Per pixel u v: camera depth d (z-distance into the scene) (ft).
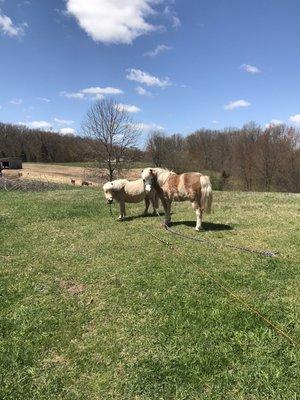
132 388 18.10
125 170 164.35
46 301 27.43
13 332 23.62
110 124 171.01
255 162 232.32
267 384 17.33
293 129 230.68
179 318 23.12
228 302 24.56
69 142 410.93
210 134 312.09
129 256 34.32
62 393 18.35
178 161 255.29
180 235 39.88
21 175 234.17
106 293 27.63
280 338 20.48
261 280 27.45
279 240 36.65
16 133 417.69
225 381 17.83
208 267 30.50
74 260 34.94
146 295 26.63
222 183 232.53
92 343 21.90
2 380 19.47
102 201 65.92
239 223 44.55
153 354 20.29
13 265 35.09
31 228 48.01
